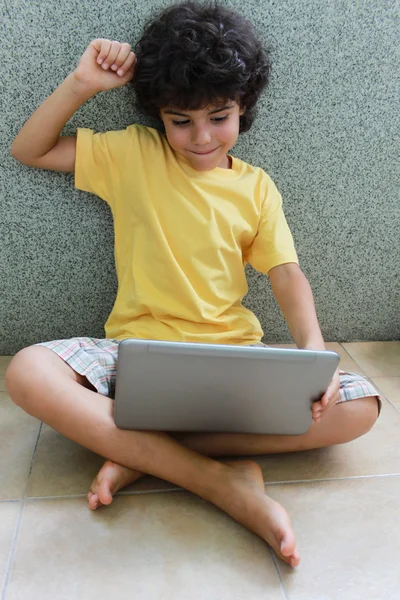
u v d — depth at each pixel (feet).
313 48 3.43
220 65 2.76
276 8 3.30
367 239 4.05
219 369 2.39
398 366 4.09
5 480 2.84
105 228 3.70
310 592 2.34
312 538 2.60
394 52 3.53
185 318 3.21
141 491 2.83
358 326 4.35
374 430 3.38
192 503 2.77
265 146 3.65
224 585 2.35
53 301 3.87
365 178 3.85
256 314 4.17
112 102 3.38
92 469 2.96
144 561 2.43
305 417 2.70
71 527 2.58
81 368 2.82
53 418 2.66
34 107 3.35
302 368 2.41
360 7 3.37
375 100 3.63
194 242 3.22
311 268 4.08
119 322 3.37
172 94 2.81
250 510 2.54
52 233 3.68
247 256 3.50
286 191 3.80
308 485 2.93
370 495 2.88
